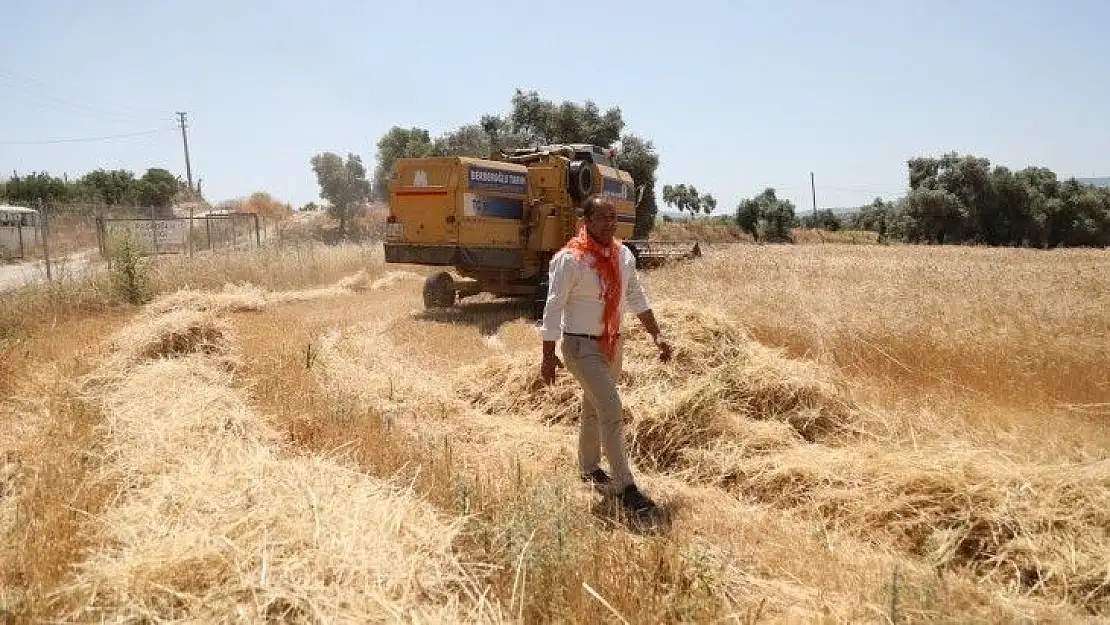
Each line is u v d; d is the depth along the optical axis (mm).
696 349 7074
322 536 3615
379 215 54094
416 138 51625
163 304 13180
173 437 5316
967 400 6906
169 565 3322
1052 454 5367
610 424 4918
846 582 3715
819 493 4840
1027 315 9875
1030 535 3973
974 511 4238
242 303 13891
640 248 19312
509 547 3707
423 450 5582
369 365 8953
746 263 19781
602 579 3561
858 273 16609
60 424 5695
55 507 4121
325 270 21609
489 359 8117
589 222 5027
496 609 3320
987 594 3574
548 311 4965
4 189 49656
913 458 4977
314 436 5816
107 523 3914
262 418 6273
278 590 3170
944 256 28609
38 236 32719
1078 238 70562
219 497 4043
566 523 3863
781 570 3887
